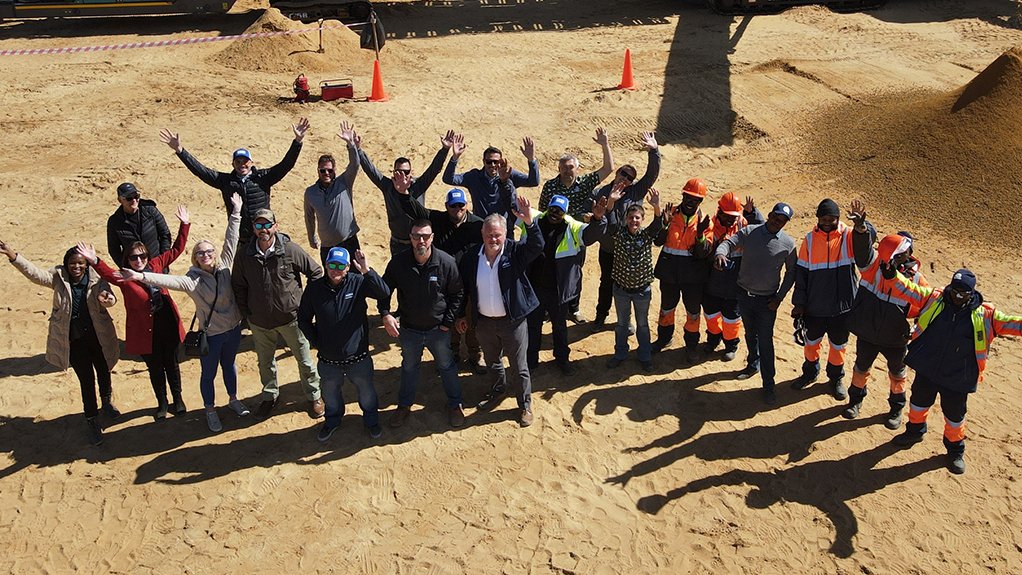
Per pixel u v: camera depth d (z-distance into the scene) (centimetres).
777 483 682
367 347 691
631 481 686
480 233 759
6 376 827
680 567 607
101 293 688
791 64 1875
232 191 831
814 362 784
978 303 645
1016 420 750
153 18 2509
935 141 1280
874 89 1697
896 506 657
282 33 1972
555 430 748
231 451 722
